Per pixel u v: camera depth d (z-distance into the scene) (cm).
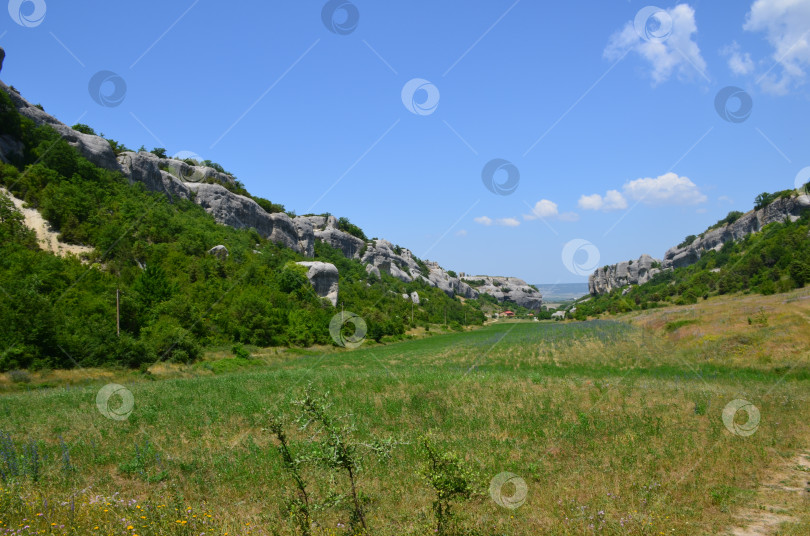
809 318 3519
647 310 8975
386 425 1455
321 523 779
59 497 787
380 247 17625
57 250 6238
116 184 8519
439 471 679
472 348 5322
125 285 5425
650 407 1641
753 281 8075
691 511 836
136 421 1498
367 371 3073
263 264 8606
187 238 7700
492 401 1728
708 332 3831
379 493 930
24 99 8750
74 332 3944
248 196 13550
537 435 1316
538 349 4556
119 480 1022
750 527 788
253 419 1491
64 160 7894
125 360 3953
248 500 916
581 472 1039
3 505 687
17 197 7006
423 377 2330
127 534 636
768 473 1048
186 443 1274
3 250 5206
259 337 5766
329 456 668
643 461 1092
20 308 3697
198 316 5241
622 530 755
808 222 9369
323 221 16812
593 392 1936
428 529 698
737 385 2322
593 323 7400
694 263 14525
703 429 1379
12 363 3425
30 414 1617
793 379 2566
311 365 4591
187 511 744
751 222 13250
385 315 8388
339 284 10038
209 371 4266
